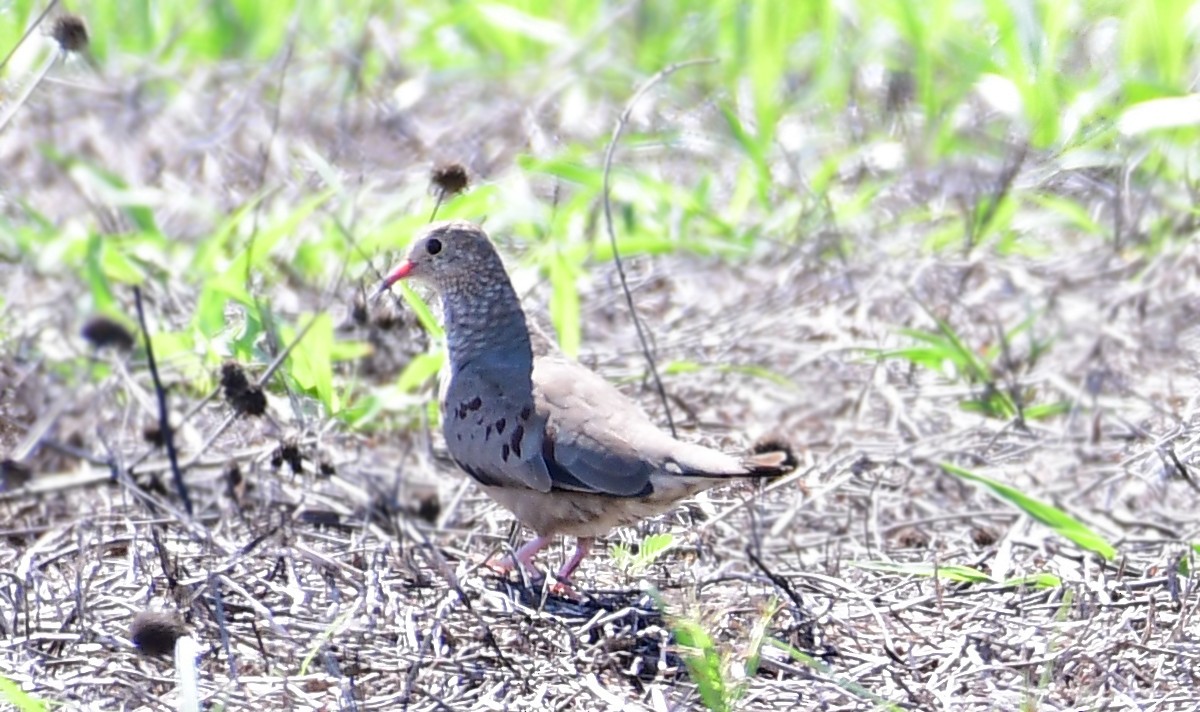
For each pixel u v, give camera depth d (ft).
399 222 46.65
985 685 30.53
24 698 28.14
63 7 61.52
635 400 43.68
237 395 38.14
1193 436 39.88
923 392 44.80
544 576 35.01
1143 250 50.16
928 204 53.26
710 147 56.29
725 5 63.57
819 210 51.96
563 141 57.88
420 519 38.17
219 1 66.69
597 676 31.07
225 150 55.11
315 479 39.32
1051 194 52.80
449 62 64.34
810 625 32.78
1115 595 34.24
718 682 28.81
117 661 31.04
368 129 58.23
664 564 35.76
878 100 58.90
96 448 41.52
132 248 48.24
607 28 64.64
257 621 32.42
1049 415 43.75
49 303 46.88
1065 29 58.80
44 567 35.19
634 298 49.70
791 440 40.93
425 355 41.52
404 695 29.71
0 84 54.34
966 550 36.88
